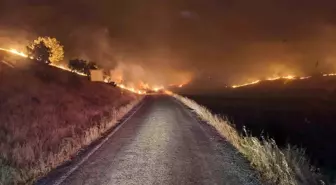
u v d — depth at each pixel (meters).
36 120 15.97
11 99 17.97
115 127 16.81
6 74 21.89
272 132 21.81
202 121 19.27
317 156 14.51
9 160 9.12
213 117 18.72
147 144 11.60
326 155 14.87
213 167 8.05
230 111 37.66
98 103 30.16
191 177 7.23
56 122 16.95
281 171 6.53
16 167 8.49
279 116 33.16
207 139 12.51
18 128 13.45
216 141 11.99
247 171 7.55
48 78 27.95
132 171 7.88
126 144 11.70
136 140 12.52
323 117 32.50
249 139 9.88
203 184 6.70
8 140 11.71
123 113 24.30
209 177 7.19
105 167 8.36
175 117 21.77
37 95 21.39
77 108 23.09
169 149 10.60
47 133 13.85
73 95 27.47
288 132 22.17
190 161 8.80
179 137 13.12
